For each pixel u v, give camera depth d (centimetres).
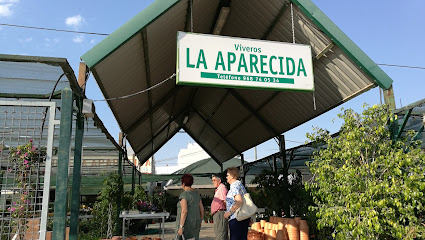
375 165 480
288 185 998
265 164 1473
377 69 596
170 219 2317
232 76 479
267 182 1078
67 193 383
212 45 481
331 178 550
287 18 656
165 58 805
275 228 736
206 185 2539
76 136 491
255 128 1249
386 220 459
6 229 369
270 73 494
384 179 480
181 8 608
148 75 806
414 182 445
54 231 367
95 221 1184
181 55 467
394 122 551
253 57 493
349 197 487
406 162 456
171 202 2369
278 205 1001
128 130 1085
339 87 728
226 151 1755
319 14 590
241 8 730
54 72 589
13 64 574
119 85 707
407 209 450
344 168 502
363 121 521
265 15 698
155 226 1805
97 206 1239
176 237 479
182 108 1489
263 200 1113
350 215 495
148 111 1090
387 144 507
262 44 501
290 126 1040
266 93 952
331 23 593
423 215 475
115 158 1328
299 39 696
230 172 521
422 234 433
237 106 1196
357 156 515
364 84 655
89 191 1914
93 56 485
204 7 689
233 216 500
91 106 482
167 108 1271
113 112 827
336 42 595
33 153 395
